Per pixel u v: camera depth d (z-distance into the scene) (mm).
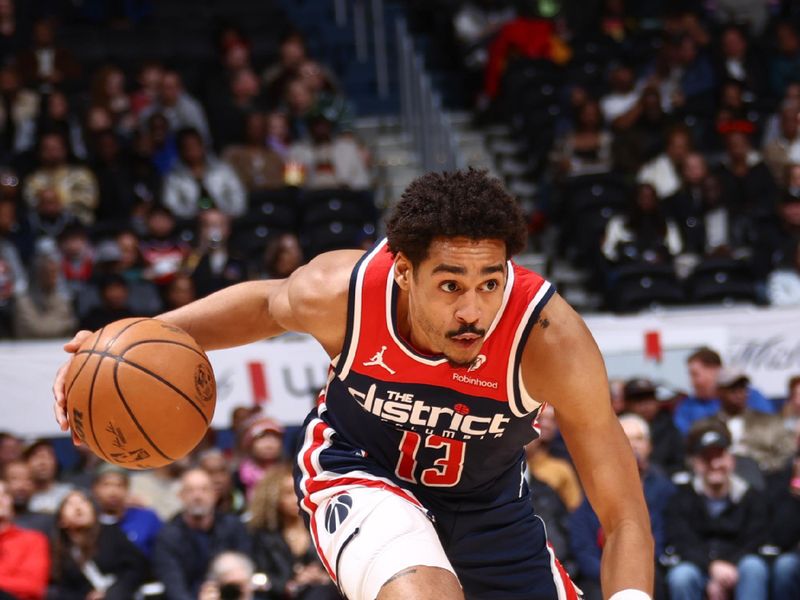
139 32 18188
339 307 4184
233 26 17953
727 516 9477
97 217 14711
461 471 4402
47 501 9742
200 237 13453
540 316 4039
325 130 15836
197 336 4582
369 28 19234
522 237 3840
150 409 4195
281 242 12508
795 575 9266
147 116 16062
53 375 10797
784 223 14242
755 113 17109
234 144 16219
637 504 4027
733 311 11578
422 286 3836
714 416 9898
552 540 9055
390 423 4348
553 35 18047
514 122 17297
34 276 12375
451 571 4031
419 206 3775
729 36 17859
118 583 8836
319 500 4523
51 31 17172
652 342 11469
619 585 3793
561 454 9891
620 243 14203
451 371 4121
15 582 8625
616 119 16203
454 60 18906
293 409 10898
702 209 14859
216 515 9172
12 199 14211
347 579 4152
